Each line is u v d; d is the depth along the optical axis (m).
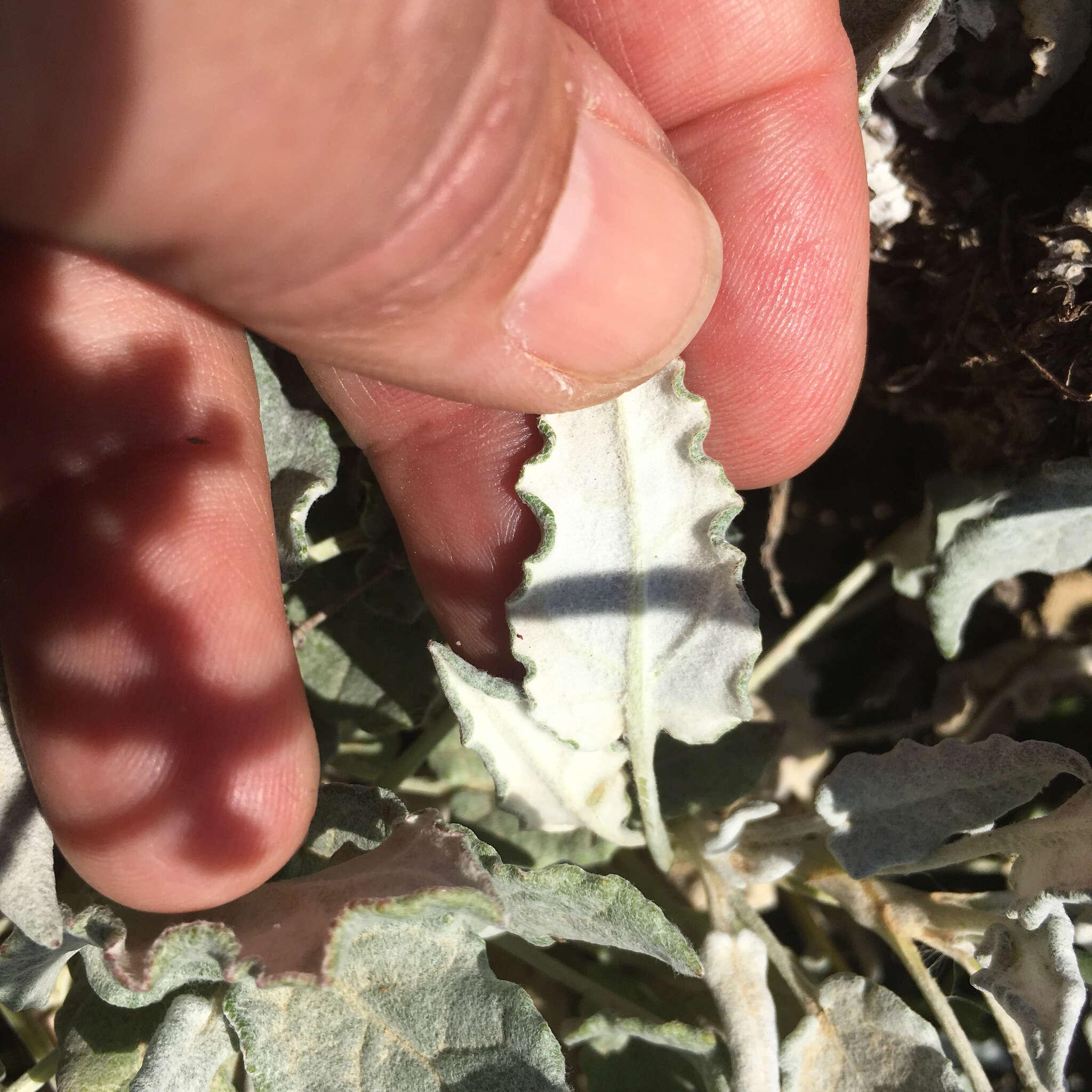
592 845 0.10
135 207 0.07
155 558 0.09
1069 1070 0.10
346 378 0.09
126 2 0.06
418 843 0.08
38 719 0.08
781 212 0.09
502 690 0.09
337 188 0.07
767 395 0.09
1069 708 0.11
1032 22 0.09
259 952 0.08
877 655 0.11
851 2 0.10
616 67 0.09
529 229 0.07
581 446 0.08
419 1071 0.08
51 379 0.09
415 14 0.07
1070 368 0.10
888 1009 0.09
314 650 0.10
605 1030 0.09
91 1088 0.09
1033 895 0.08
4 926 0.10
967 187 0.10
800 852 0.10
